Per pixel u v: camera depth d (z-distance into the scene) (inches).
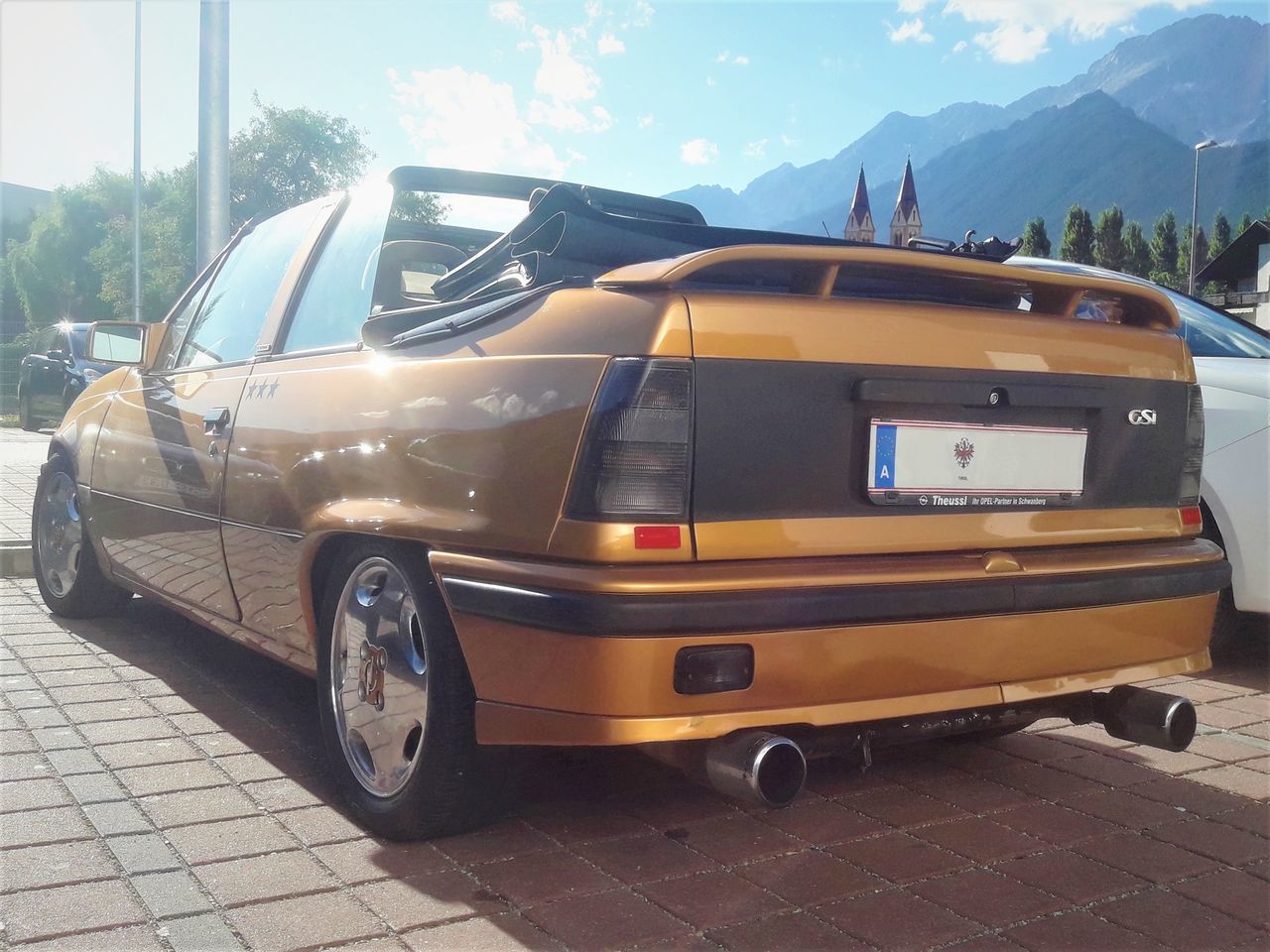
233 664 170.6
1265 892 96.7
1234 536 171.3
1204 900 94.7
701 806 114.9
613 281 90.4
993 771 129.4
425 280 132.5
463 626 92.6
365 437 107.0
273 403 126.3
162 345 172.9
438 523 95.4
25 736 135.0
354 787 110.0
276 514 120.8
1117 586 102.4
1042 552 101.6
